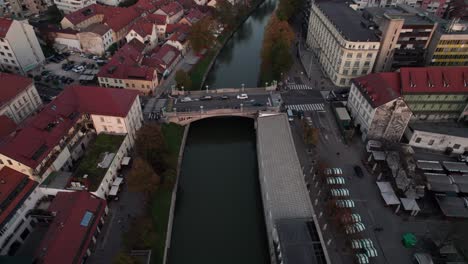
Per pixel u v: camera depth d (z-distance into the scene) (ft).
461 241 264.11
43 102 440.04
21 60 489.26
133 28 562.25
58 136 317.83
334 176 328.90
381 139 371.56
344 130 386.32
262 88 462.60
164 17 614.75
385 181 328.29
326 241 274.98
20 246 263.70
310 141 363.97
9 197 259.80
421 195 307.78
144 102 436.76
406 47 466.29
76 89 353.31
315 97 457.68
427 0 639.35
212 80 530.27
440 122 421.59
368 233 282.97
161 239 279.08
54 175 300.81
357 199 311.88
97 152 327.88
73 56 555.28
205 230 304.50
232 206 328.90
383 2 635.25
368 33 460.14
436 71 395.75
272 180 300.61
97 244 266.36
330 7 549.95
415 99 399.44
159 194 311.88
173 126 400.06
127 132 352.28
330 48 500.33
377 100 361.92
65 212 260.21
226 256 283.18
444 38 442.91
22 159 286.25
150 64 496.23
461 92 390.83
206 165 380.17
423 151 370.73
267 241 288.30
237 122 439.22
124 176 330.95
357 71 467.93
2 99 375.25
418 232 284.41
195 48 548.72
